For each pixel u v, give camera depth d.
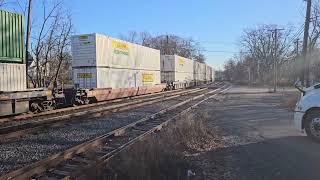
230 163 9.55
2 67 18.53
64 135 13.39
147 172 7.77
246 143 12.22
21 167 8.81
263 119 18.77
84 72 30.03
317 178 7.95
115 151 10.08
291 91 53.09
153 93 43.69
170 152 9.18
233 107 26.66
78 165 8.78
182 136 12.12
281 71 99.06
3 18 18.42
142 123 16.66
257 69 113.38
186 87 63.72
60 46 44.00
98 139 11.71
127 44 35.25
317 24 48.75
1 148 10.99
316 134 11.64
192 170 8.77
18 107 19.27
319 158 9.66
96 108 24.19
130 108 24.55
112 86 32.16
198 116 17.62
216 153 10.77
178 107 25.45
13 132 13.23
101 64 30.28
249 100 34.66
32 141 12.16
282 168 8.80
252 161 9.66
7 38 18.69
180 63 59.09
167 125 15.84
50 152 10.55
